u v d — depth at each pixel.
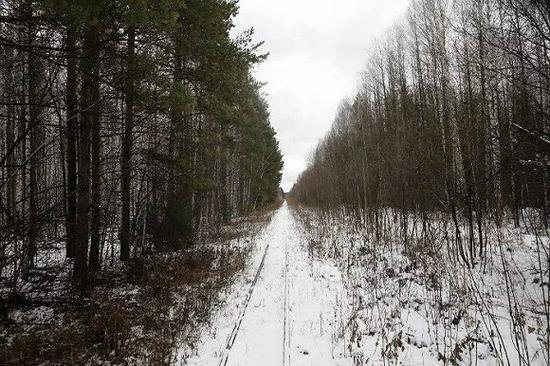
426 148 13.90
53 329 6.57
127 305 8.02
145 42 7.63
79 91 7.75
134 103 8.52
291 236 21.36
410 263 11.62
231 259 12.95
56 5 5.39
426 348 6.11
